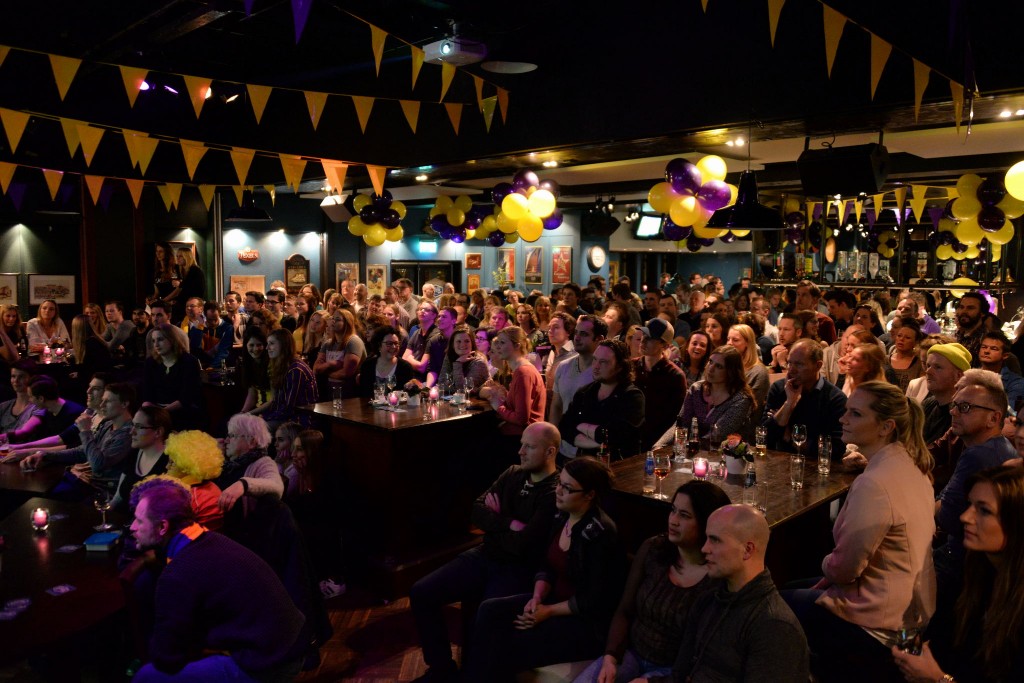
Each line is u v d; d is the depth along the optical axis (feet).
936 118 16.53
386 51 20.54
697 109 18.31
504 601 10.71
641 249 63.72
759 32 17.06
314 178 31.48
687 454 13.84
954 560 9.78
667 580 9.18
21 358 29.78
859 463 12.84
